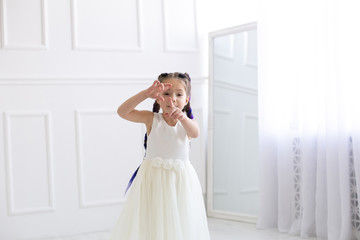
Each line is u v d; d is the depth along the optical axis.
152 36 3.67
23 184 3.29
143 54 3.64
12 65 3.26
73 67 3.42
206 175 3.87
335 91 2.88
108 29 3.53
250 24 3.55
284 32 3.23
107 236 3.32
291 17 3.19
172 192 2.16
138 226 2.16
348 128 2.87
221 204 3.76
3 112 3.23
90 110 3.45
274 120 3.32
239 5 3.89
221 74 3.78
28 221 3.30
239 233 3.23
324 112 2.99
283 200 3.24
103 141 3.49
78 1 3.43
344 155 2.83
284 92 3.23
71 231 3.40
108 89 3.51
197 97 3.84
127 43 3.59
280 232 3.23
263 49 3.32
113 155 3.52
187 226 2.16
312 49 3.06
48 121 3.34
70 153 3.40
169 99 2.15
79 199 3.42
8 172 3.24
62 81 3.37
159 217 2.13
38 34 3.33
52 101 3.36
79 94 3.43
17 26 3.27
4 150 3.24
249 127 3.59
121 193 3.55
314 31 3.03
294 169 3.25
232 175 3.69
